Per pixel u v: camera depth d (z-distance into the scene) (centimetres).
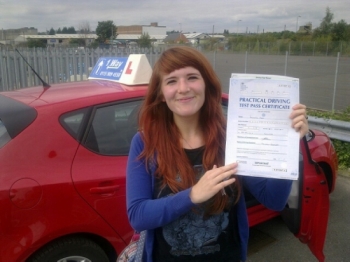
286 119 147
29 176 229
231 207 161
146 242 161
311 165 265
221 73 1941
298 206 256
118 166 257
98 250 253
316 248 263
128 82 313
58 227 234
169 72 156
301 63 2581
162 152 156
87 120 260
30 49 1095
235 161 148
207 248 159
